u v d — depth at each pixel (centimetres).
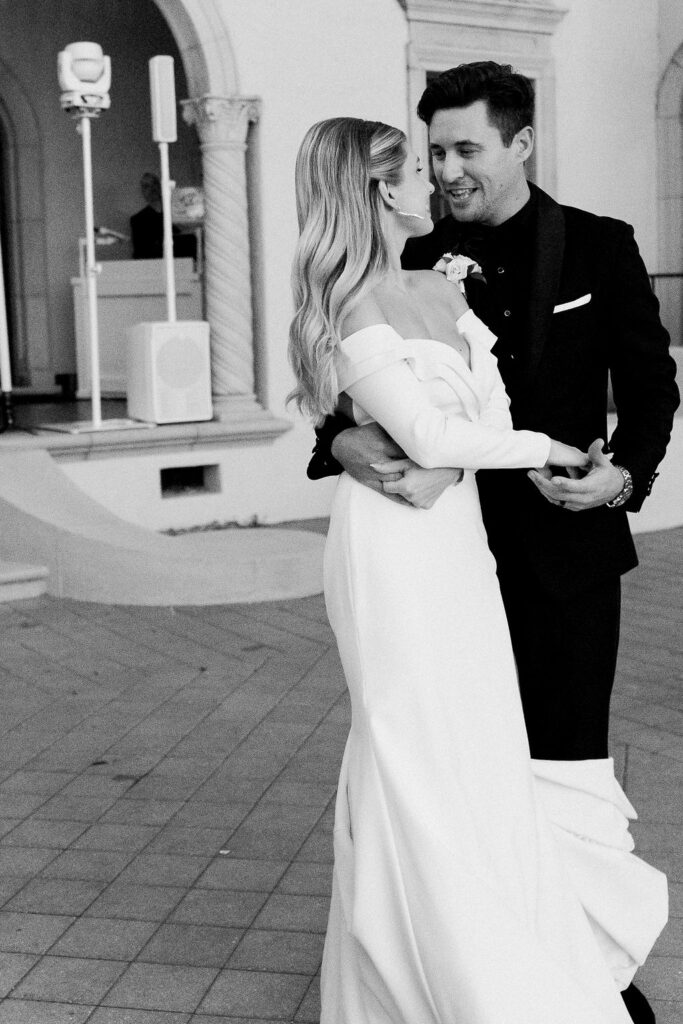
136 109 1405
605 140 1152
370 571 234
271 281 956
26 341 1388
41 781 448
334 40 967
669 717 512
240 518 931
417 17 1002
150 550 723
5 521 750
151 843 393
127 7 1388
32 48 1353
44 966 319
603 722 284
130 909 349
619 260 275
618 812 282
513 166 268
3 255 1391
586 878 271
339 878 240
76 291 1201
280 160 952
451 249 283
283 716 516
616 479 254
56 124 1376
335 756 468
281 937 331
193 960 320
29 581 728
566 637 279
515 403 278
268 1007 297
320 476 258
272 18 935
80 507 784
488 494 284
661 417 273
